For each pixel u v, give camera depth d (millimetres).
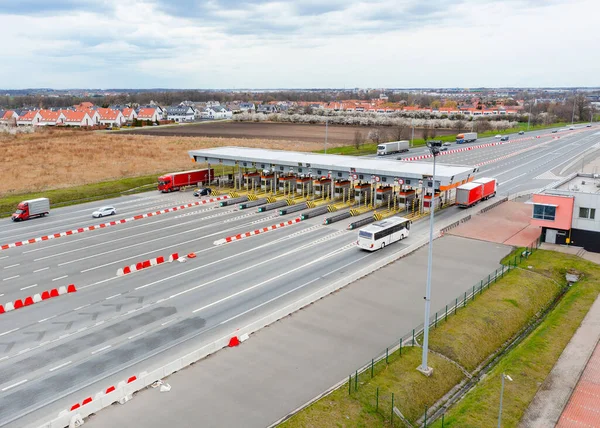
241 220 67500
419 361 31016
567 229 53438
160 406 26516
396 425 25797
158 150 131750
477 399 27953
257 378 29172
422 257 51250
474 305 39156
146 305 39875
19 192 82688
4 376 29750
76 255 53000
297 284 44094
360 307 39188
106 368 30688
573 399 28078
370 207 73375
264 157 81625
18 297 41625
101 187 88000
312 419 25172
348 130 187375
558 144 148750
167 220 68062
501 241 56656
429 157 120750
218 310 38844
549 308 41562
